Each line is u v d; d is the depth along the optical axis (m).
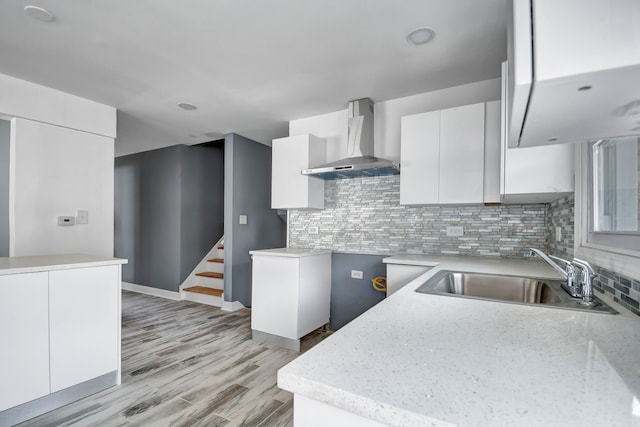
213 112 3.43
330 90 2.86
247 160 4.46
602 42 0.33
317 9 1.79
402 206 3.01
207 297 4.52
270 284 2.95
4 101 2.55
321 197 3.39
